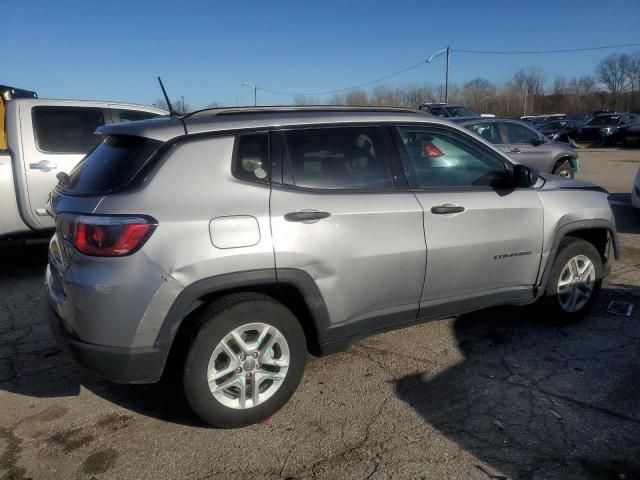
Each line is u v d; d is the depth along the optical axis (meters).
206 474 2.82
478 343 4.29
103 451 3.02
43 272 6.37
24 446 3.07
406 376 3.80
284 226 3.13
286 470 2.85
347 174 3.46
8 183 6.04
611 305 5.00
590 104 86.56
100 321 2.86
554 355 4.08
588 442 3.03
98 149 3.47
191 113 3.40
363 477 2.78
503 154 4.13
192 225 2.92
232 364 3.09
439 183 3.80
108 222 2.84
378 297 3.52
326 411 3.38
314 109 3.59
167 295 2.88
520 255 4.09
